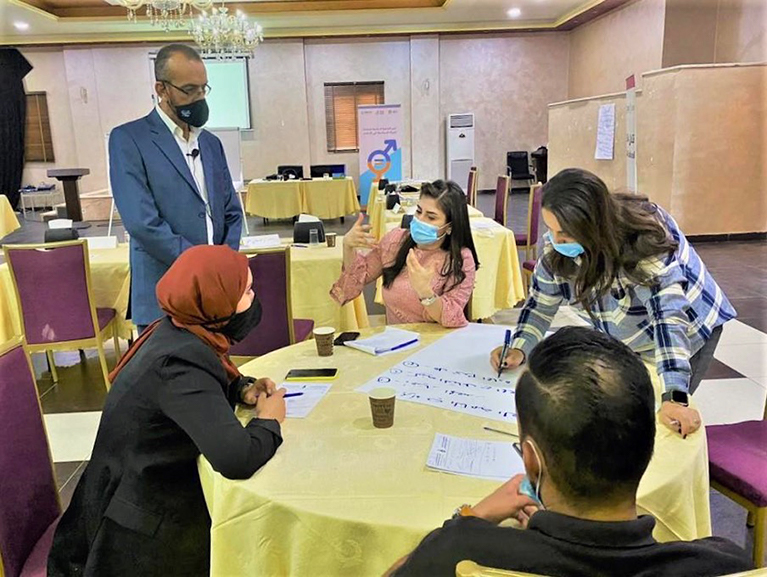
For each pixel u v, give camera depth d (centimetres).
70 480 261
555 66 1266
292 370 181
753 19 797
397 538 110
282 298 279
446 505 116
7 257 315
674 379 148
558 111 983
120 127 235
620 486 78
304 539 116
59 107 1203
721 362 362
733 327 425
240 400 162
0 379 147
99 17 1040
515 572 72
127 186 231
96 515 139
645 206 165
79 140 1199
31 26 1072
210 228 254
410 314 236
